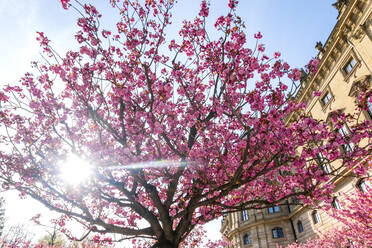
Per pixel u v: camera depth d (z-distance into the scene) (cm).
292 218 2734
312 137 564
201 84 713
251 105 546
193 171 659
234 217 3488
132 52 647
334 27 1819
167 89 582
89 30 573
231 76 552
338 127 575
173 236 666
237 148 695
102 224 667
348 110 1702
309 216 2323
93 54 588
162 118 620
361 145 1313
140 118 625
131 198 679
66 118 628
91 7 557
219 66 596
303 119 579
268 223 2911
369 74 1524
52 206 643
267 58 599
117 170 685
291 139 589
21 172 627
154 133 571
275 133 580
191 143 684
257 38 579
